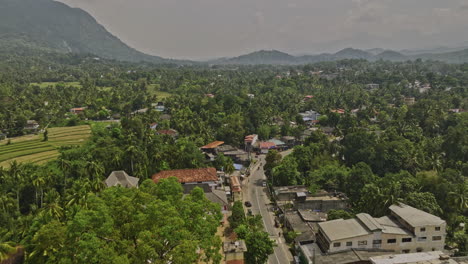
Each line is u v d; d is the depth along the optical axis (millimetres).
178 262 36094
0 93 199250
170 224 40312
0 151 124812
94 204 43125
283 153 150125
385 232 63094
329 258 60000
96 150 107000
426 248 64438
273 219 88062
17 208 82875
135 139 122188
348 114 176125
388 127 159875
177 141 139875
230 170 114125
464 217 82625
